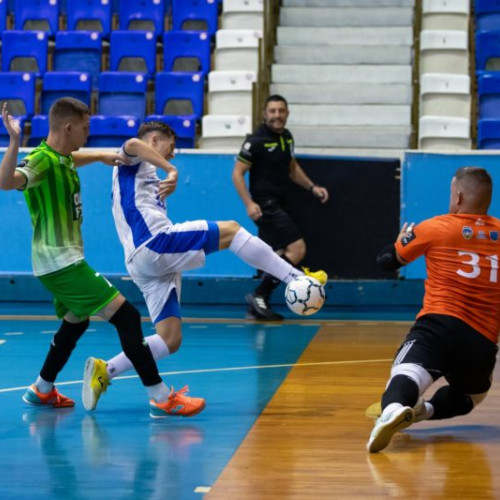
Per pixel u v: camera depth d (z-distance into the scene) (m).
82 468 6.49
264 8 22.61
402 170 18.64
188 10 23.34
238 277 18.91
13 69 22.81
